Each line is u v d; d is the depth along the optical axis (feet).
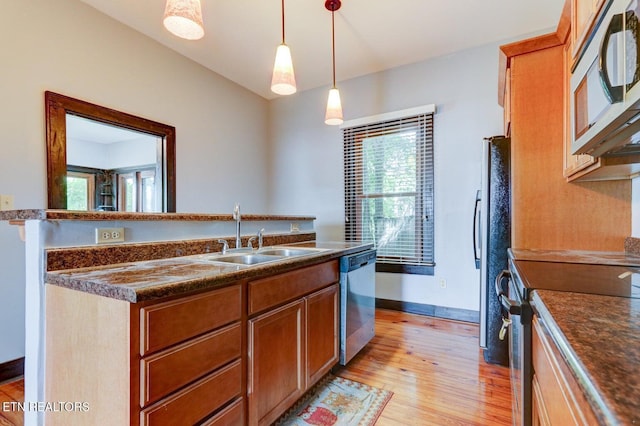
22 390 6.61
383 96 12.32
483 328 7.75
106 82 9.00
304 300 5.91
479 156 10.47
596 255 5.54
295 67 12.00
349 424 5.46
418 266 11.43
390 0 8.20
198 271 4.31
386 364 7.64
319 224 13.89
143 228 5.39
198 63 11.82
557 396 2.23
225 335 4.26
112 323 3.38
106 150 17.79
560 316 2.41
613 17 2.85
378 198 12.35
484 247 7.75
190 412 3.75
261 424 4.84
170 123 10.84
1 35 7.04
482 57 10.46
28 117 7.45
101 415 3.49
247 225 7.75
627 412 1.19
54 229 4.29
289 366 5.50
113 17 9.11
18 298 7.22
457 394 6.34
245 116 14.06
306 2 8.27
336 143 13.47
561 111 6.34
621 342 1.89
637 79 2.54
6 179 7.11
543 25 9.32
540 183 6.55
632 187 5.92
